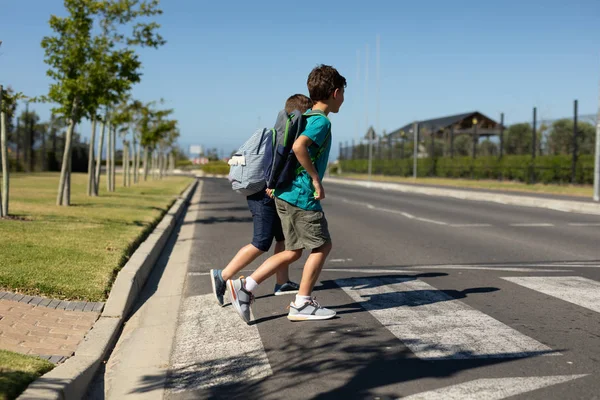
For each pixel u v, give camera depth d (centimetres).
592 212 1577
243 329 473
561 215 1495
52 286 533
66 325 461
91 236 838
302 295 489
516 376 359
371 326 470
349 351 411
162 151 4500
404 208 1722
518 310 518
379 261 790
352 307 533
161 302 586
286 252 484
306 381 358
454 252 871
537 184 2825
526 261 791
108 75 1398
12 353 371
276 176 463
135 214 1223
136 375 380
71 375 344
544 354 399
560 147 2789
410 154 4994
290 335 452
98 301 531
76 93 1340
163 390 354
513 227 1209
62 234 837
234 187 486
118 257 686
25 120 4112
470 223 1288
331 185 3681
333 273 700
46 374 342
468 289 606
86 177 3522
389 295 580
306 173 466
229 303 561
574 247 924
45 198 1551
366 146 5919
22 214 1076
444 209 1684
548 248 913
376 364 384
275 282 655
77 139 4897
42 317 468
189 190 2691
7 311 465
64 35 1374
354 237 1044
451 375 362
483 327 465
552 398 326
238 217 1486
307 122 455
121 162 6788
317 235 471
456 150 4200
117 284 576
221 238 1069
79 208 1302
